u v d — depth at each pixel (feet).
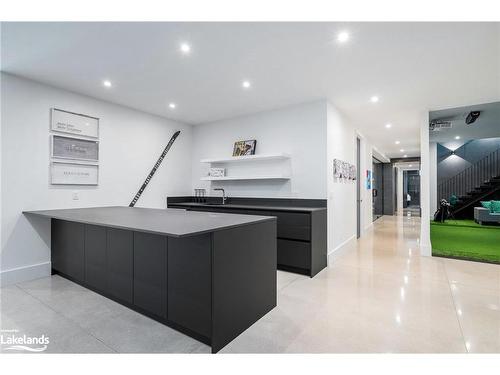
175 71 10.07
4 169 9.98
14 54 8.74
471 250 15.70
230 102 13.53
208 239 6.06
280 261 11.85
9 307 8.22
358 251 15.61
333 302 8.61
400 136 22.11
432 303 8.48
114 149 13.66
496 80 10.64
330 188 13.23
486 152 32.12
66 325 7.16
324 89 11.73
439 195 34.27
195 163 18.21
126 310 8.02
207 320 6.08
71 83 11.12
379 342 6.37
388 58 8.95
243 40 7.95
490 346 6.18
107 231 8.58
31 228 10.70
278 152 14.47
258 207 12.67
